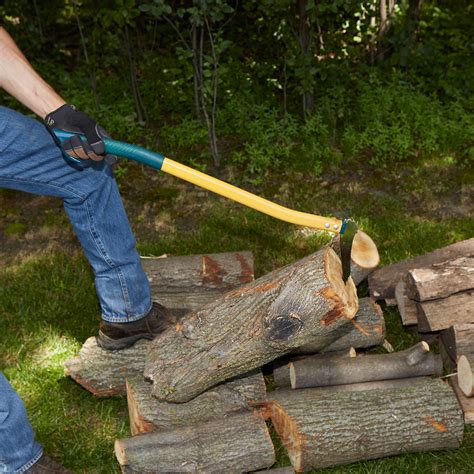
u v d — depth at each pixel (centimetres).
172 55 523
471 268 322
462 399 308
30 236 409
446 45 531
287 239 396
